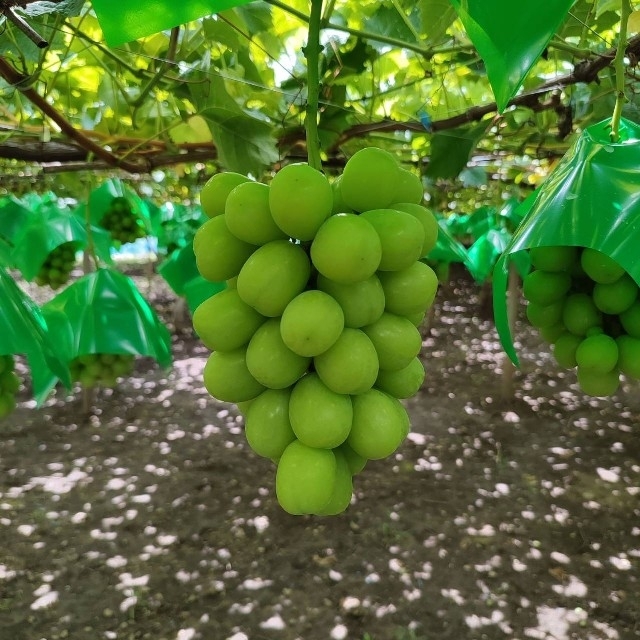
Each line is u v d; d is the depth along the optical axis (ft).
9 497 4.46
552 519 4.21
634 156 1.02
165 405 6.36
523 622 3.27
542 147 3.39
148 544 3.95
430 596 3.47
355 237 0.79
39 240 3.55
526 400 6.46
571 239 0.96
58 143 2.37
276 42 2.43
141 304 2.21
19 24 1.14
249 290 0.84
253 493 4.59
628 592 3.47
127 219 4.28
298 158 2.76
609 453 5.18
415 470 4.91
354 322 0.88
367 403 0.91
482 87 3.14
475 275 5.06
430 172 2.45
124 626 3.26
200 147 2.60
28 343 1.27
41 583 3.56
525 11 0.53
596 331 1.27
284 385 0.89
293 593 3.51
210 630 3.25
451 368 7.61
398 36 2.23
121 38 0.68
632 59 1.72
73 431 5.66
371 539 3.99
